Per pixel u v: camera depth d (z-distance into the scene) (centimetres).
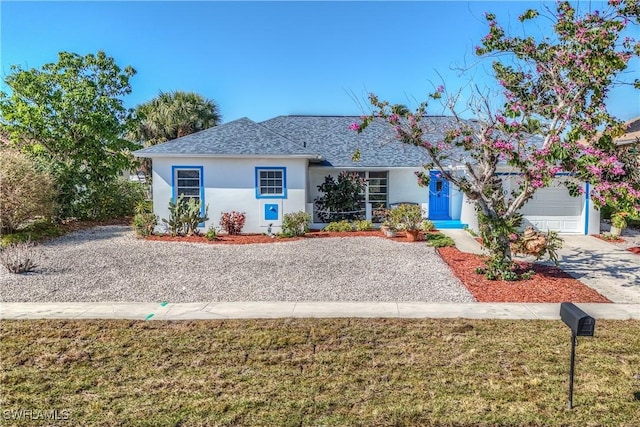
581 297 737
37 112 1816
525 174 773
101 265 979
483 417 368
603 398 397
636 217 736
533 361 474
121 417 369
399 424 359
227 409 382
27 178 1380
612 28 704
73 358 487
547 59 797
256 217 1473
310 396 404
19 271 904
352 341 535
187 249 1172
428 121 1592
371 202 1717
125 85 2061
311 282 845
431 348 511
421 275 891
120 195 2052
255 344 526
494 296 745
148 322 609
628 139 1577
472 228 1498
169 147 1453
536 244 890
